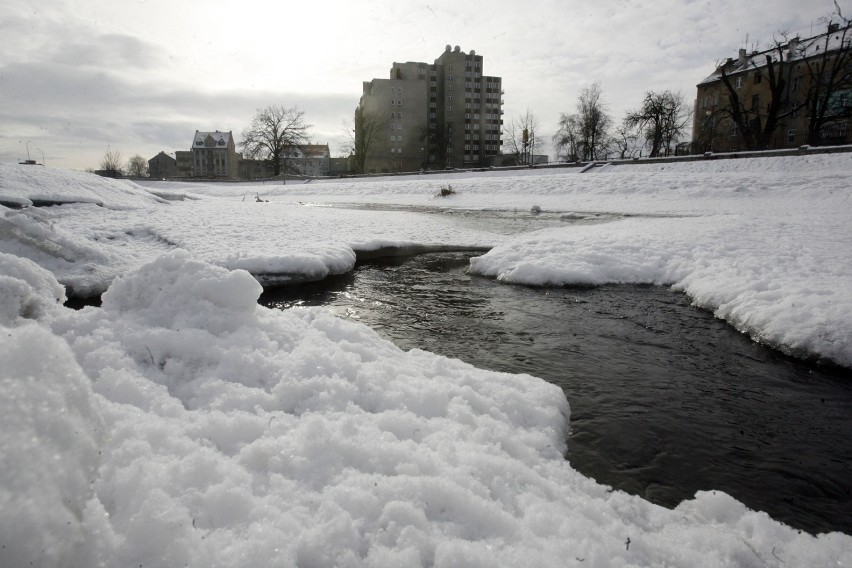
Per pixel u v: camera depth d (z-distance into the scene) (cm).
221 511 178
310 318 441
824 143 5006
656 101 5575
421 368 380
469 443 269
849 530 280
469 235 1402
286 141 7138
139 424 220
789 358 527
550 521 207
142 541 148
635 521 246
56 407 131
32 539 106
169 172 12519
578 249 1009
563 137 7456
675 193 2412
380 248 1168
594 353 550
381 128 9094
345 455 230
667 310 705
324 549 169
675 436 375
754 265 803
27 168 1830
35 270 327
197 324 355
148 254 969
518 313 704
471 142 10038
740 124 4453
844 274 716
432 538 183
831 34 5412
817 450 361
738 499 305
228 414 263
